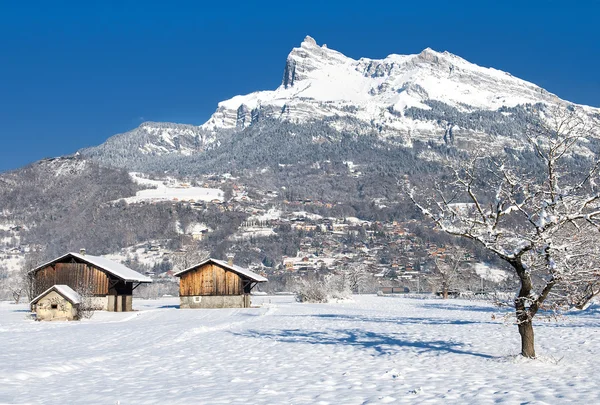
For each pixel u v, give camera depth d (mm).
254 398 13383
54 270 63656
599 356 20953
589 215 18578
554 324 35719
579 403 12188
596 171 19109
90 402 12938
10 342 29219
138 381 16375
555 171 19578
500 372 17422
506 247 21969
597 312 45938
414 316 49438
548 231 19031
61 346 26891
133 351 24250
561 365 18703
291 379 16609
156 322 46781
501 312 51531
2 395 13727
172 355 23031
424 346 25422
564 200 18734
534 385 14836
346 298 89438
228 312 60625
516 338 27828
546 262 19172
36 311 51906
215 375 17609
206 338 31031
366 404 12547
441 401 12781
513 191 20359
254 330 36250
